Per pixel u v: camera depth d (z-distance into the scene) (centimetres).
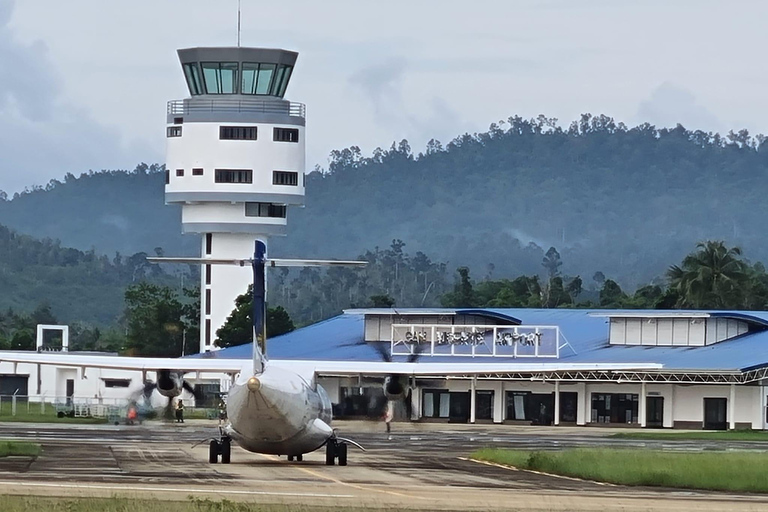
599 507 10250
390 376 14862
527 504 10375
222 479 12219
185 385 15312
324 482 12094
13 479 11925
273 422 12825
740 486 12369
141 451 16088
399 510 9856
